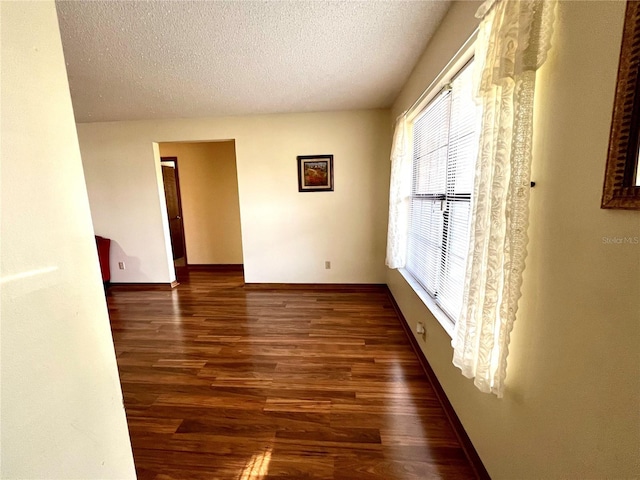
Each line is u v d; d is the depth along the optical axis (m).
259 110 3.31
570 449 0.74
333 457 1.36
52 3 0.56
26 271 0.51
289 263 3.84
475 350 1.05
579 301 0.70
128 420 1.61
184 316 3.05
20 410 0.51
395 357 2.20
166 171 5.04
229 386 1.89
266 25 1.60
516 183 0.84
